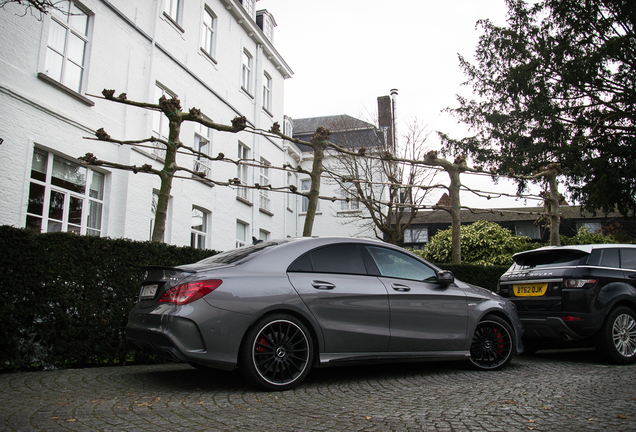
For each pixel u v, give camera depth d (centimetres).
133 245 576
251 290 412
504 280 719
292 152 2086
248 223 1611
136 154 1048
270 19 1919
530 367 581
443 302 516
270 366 412
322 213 2181
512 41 1777
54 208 868
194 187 1280
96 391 401
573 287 621
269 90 1880
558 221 1033
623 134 1722
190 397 386
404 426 312
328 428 306
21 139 786
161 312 393
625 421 325
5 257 469
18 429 287
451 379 488
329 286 450
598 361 650
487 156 1786
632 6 1591
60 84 862
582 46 1730
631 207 1689
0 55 761
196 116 668
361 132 1925
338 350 444
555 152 1681
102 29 995
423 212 2788
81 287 526
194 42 1334
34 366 501
